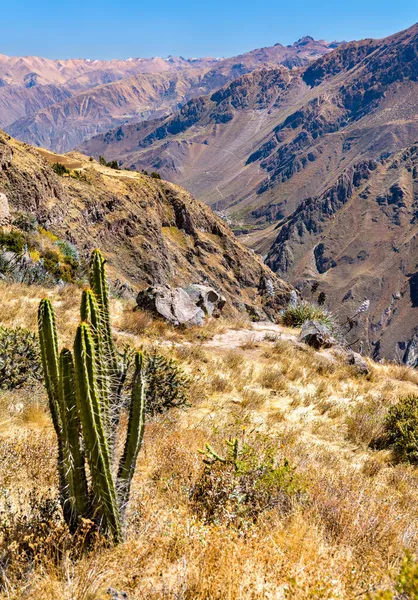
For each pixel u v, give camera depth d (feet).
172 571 11.41
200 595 10.43
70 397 11.52
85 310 11.91
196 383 34.42
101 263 13.29
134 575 10.96
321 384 40.81
